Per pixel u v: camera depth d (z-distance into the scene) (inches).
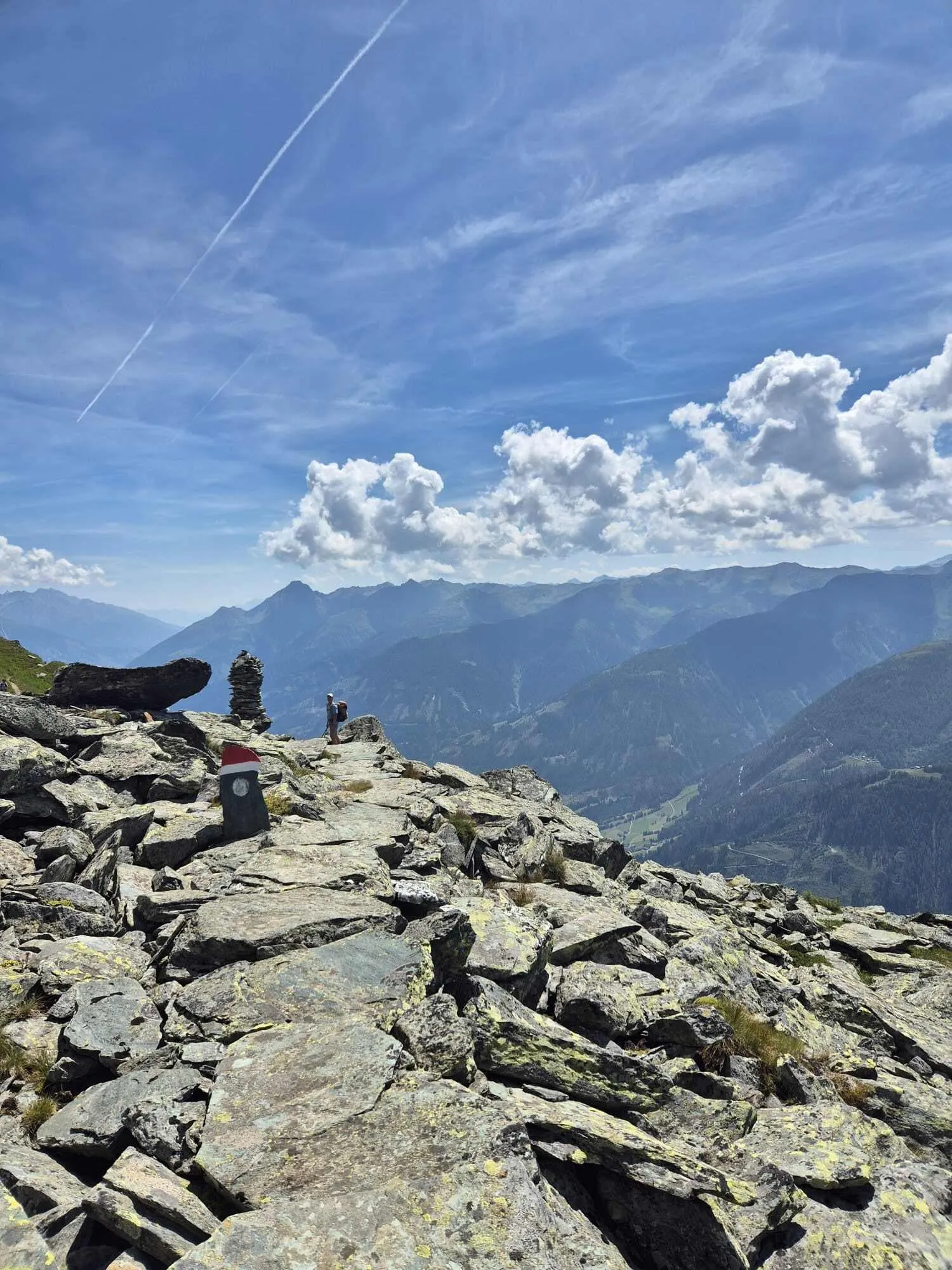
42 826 805.9
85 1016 412.2
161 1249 255.4
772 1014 678.5
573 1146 358.9
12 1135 336.8
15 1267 251.8
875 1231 393.4
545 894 801.6
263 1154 295.0
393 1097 332.2
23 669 2967.5
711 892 1209.4
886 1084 591.2
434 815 990.4
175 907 580.1
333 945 484.4
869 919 1353.3
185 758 1061.1
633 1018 531.2
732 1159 404.8
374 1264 243.0
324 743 1670.8
